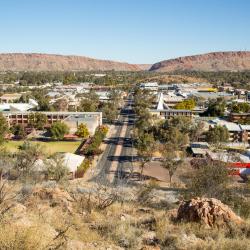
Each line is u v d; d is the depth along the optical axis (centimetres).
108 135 9688
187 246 965
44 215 1147
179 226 1151
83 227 1087
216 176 2589
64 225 1049
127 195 2355
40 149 5450
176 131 7956
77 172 5569
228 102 15262
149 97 17125
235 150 7350
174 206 2142
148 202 2236
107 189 2488
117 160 7006
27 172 3234
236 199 2277
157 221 1202
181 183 4819
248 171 5481
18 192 1623
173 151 6762
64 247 812
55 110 13212
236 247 953
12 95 18100
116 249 916
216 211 1227
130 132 10156
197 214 1226
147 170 6138
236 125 9338
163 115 12106
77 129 9388
